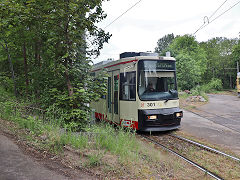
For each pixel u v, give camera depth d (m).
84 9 7.23
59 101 7.39
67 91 7.66
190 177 4.92
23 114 8.58
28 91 12.41
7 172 4.16
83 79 7.84
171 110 9.36
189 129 10.23
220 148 7.18
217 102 23.09
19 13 6.99
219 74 75.69
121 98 9.88
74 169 4.64
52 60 8.23
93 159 4.95
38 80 9.01
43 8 7.12
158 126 9.00
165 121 9.12
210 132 9.59
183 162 5.85
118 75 10.14
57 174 4.30
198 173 5.16
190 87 37.59
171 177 4.82
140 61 9.23
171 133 9.30
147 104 9.03
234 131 9.77
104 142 6.05
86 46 8.36
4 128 7.49
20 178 3.97
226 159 6.16
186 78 37.41
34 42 10.52
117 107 10.16
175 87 9.84
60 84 7.94
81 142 5.94
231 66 71.38
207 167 5.50
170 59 9.80
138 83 9.12
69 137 6.18
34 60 12.73
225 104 21.00
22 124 7.66
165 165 5.44
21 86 13.79
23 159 4.88
